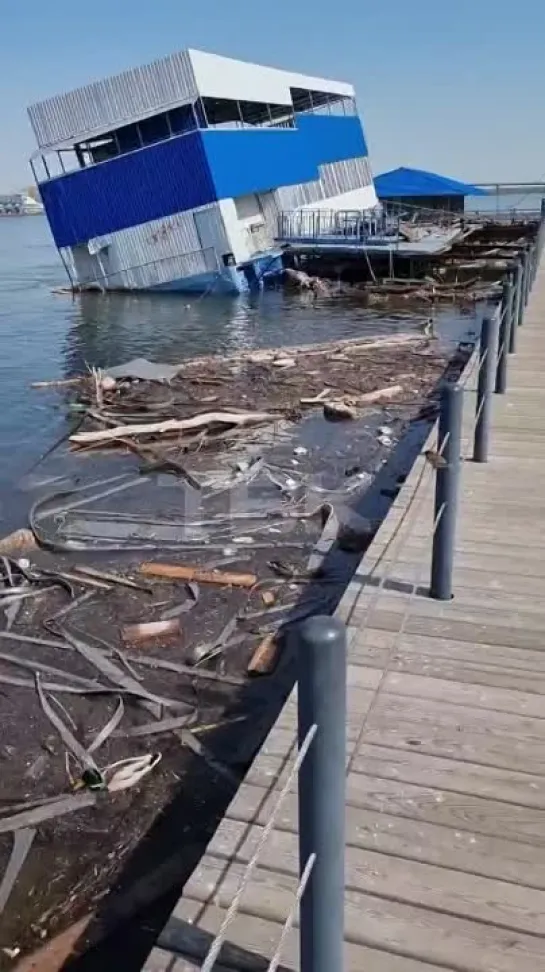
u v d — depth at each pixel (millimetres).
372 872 2932
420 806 3227
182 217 30766
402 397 14008
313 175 37125
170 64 29438
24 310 30203
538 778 3357
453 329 22219
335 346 19016
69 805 4516
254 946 2682
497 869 2934
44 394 15859
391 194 44625
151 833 4324
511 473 6758
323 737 2027
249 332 23734
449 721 3713
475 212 44781
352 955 2635
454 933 2701
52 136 31750
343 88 42000
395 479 9922
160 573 7277
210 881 2941
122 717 5293
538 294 16953
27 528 8602
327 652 1960
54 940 3684
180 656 5965
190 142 29797
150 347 22125
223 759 4871
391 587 4949
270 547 7809
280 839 3111
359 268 32531
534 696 3881
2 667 5898
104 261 32719
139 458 11133
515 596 4812
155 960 2660
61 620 6531
